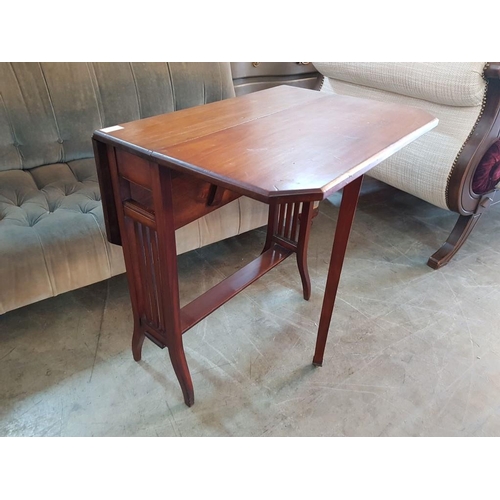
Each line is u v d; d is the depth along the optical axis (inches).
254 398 47.6
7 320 56.7
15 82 57.9
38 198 54.2
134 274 42.3
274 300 62.4
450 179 62.2
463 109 60.2
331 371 51.2
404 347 54.9
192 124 38.5
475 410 47.1
